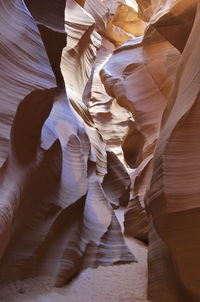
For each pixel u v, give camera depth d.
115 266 7.09
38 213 5.77
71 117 8.31
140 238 9.27
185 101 4.12
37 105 5.05
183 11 6.03
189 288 4.03
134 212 9.31
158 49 9.76
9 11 4.96
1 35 4.68
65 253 6.10
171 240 3.88
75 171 7.10
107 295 5.68
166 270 5.17
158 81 9.64
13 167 4.69
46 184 6.06
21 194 4.76
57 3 6.51
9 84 4.57
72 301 5.33
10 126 4.33
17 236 5.34
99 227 7.51
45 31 6.38
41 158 5.70
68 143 7.39
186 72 4.51
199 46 4.25
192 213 3.64
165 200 3.76
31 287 5.37
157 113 9.49
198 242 3.78
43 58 5.27
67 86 9.67
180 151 3.86
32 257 5.48
